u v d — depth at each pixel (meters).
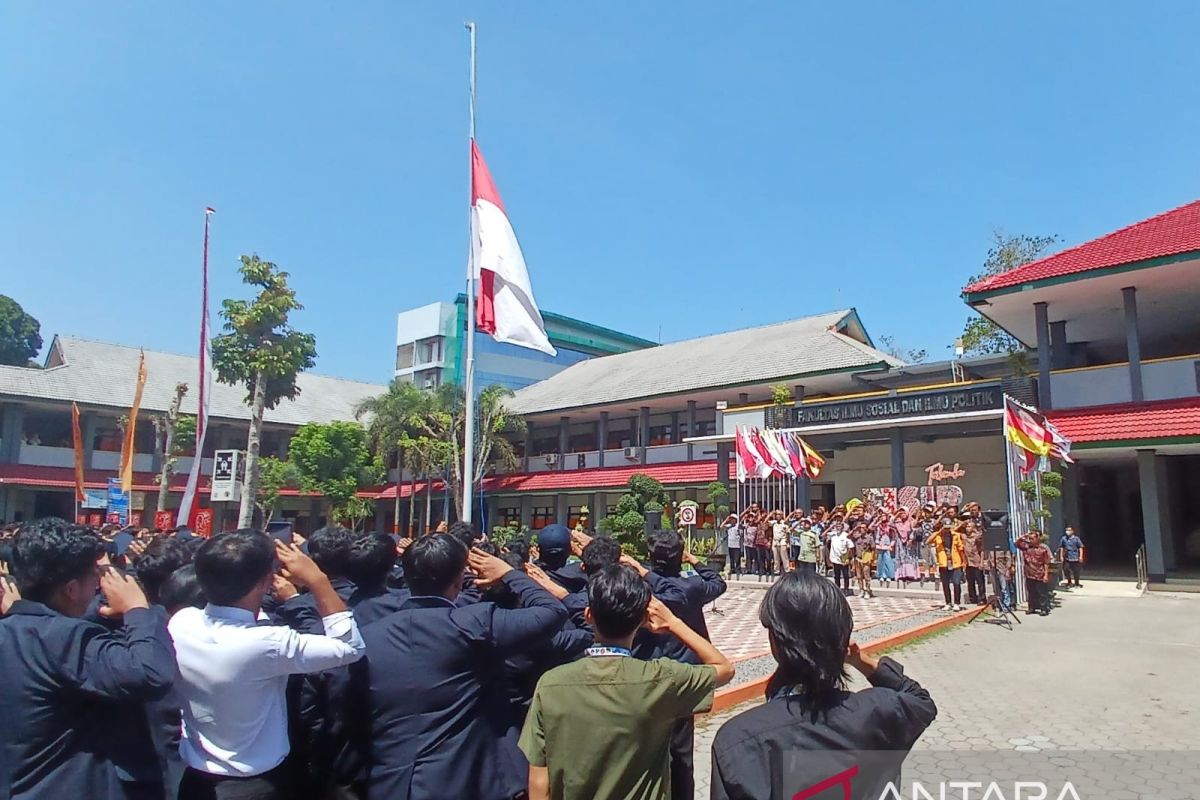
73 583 2.82
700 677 2.77
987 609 14.69
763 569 20.86
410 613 3.24
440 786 3.00
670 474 31.34
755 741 2.22
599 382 38.16
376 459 37.62
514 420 37.88
